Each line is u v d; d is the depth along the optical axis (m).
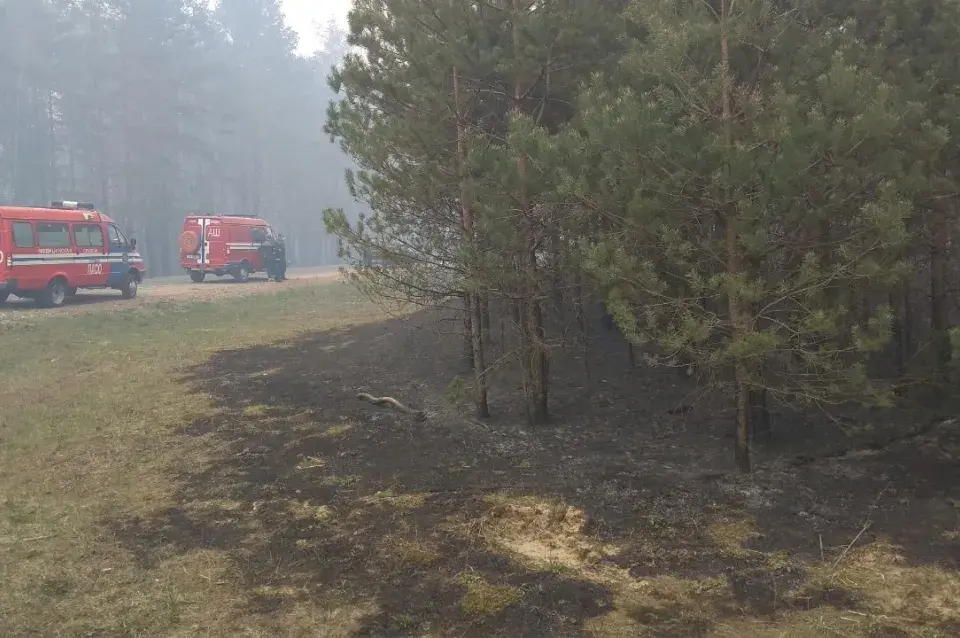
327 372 11.34
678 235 5.83
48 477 6.69
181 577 4.58
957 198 6.27
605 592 4.34
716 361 5.96
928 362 6.74
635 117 5.62
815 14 7.03
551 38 7.49
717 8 6.45
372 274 7.96
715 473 6.50
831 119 5.46
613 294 5.92
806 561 4.70
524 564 4.75
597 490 6.12
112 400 9.67
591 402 9.12
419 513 5.65
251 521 5.54
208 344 14.26
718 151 5.56
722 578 4.49
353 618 4.04
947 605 4.05
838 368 5.61
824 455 6.84
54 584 4.49
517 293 7.57
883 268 5.29
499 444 7.58
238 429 8.20
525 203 7.04
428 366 11.35
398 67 8.27
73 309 19.61
